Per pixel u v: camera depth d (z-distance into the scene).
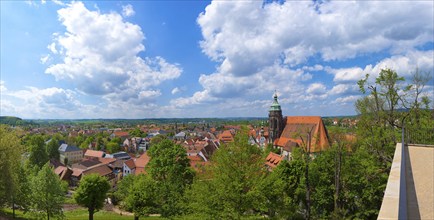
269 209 22.72
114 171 111.06
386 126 29.06
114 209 62.16
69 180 99.44
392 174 8.99
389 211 6.82
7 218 41.53
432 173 8.80
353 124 35.69
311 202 36.12
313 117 105.25
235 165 19.36
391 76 27.64
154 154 48.22
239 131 20.89
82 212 59.22
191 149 110.56
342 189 33.19
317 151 37.00
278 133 112.19
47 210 43.12
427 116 27.61
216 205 19.20
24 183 41.91
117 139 189.88
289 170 39.03
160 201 37.69
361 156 31.11
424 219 6.60
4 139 34.16
